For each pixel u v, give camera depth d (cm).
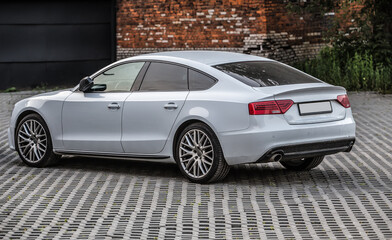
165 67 859
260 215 673
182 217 670
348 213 678
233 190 779
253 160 773
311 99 794
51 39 2073
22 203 739
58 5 2070
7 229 643
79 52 2092
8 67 2055
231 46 2002
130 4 2086
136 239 604
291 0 2003
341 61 1934
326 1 1955
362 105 1526
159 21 2066
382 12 1939
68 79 2094
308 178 841
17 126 973
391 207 698
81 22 2086
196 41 2034
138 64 885
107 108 881
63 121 921
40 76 2077
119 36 2103
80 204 729
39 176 882
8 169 934
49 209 712
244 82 796
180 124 823
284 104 773
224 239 598
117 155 882
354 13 1962
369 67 1848
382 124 1269
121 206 717
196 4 2025
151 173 888
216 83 809
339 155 988
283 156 772
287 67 879
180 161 827
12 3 2045
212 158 797
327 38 1978
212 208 701
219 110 789
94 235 618
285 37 2019
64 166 951
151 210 698
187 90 828
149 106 847
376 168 892
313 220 655
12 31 2052
